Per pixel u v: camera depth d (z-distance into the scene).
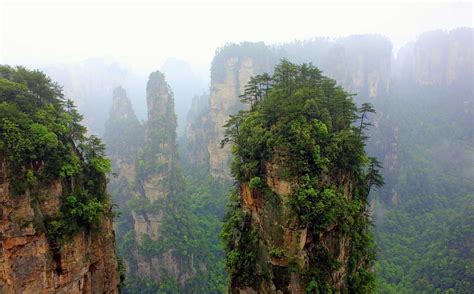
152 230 95.75
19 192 31.53
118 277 43.12
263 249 36.41
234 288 38.97
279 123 36.22
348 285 36.41
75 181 37.12
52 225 33.47
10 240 31.52
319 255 34.31
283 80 43.53
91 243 37.69
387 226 107.88
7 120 31.50
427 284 77.00
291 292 33.62
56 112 37.84
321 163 33.56
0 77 35.34
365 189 41.53
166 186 98.62
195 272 91.12
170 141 103.94
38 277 32.88
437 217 110.56
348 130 38.72
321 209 32.66
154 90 107.94
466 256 78.75
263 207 36.53
